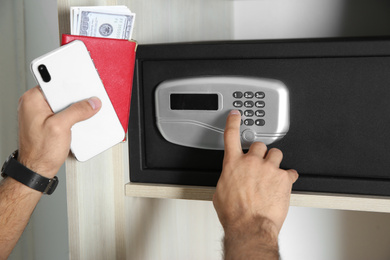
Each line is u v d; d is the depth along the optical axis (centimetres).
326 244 100
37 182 49
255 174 52
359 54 53
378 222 96
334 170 56
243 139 57
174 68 59
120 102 54
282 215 51
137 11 64
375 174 55
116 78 53
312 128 56
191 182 60
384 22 96
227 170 53
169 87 59
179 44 58
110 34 53
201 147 59
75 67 48
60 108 48
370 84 54
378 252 97
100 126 51
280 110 56
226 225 52
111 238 62
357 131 55
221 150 59
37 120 47
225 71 57
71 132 50
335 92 55
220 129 58
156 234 74
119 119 55
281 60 56
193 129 59
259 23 105
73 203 55
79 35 50
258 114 56
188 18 87
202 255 94
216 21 100
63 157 49
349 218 98
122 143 61
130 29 54
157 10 72
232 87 57
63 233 111
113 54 52
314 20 101
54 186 52
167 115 60
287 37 103
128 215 63
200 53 58
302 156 57
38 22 100
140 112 61
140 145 62
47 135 47
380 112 54
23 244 103
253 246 47
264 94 56
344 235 99
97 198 59
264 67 56
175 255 83
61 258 112
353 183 55
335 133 55
